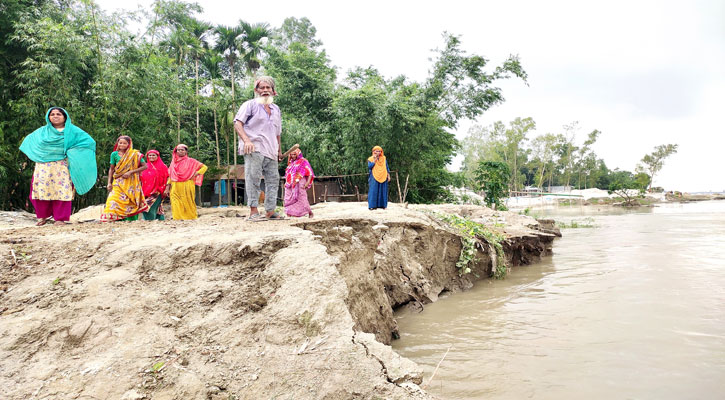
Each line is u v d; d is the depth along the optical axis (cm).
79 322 302
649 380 384
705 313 569
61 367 266
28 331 290
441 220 944
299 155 684
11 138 1352
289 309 310
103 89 1384
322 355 272
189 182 791
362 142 1800
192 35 2002
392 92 2070
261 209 1322
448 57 1994
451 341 512
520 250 1059
